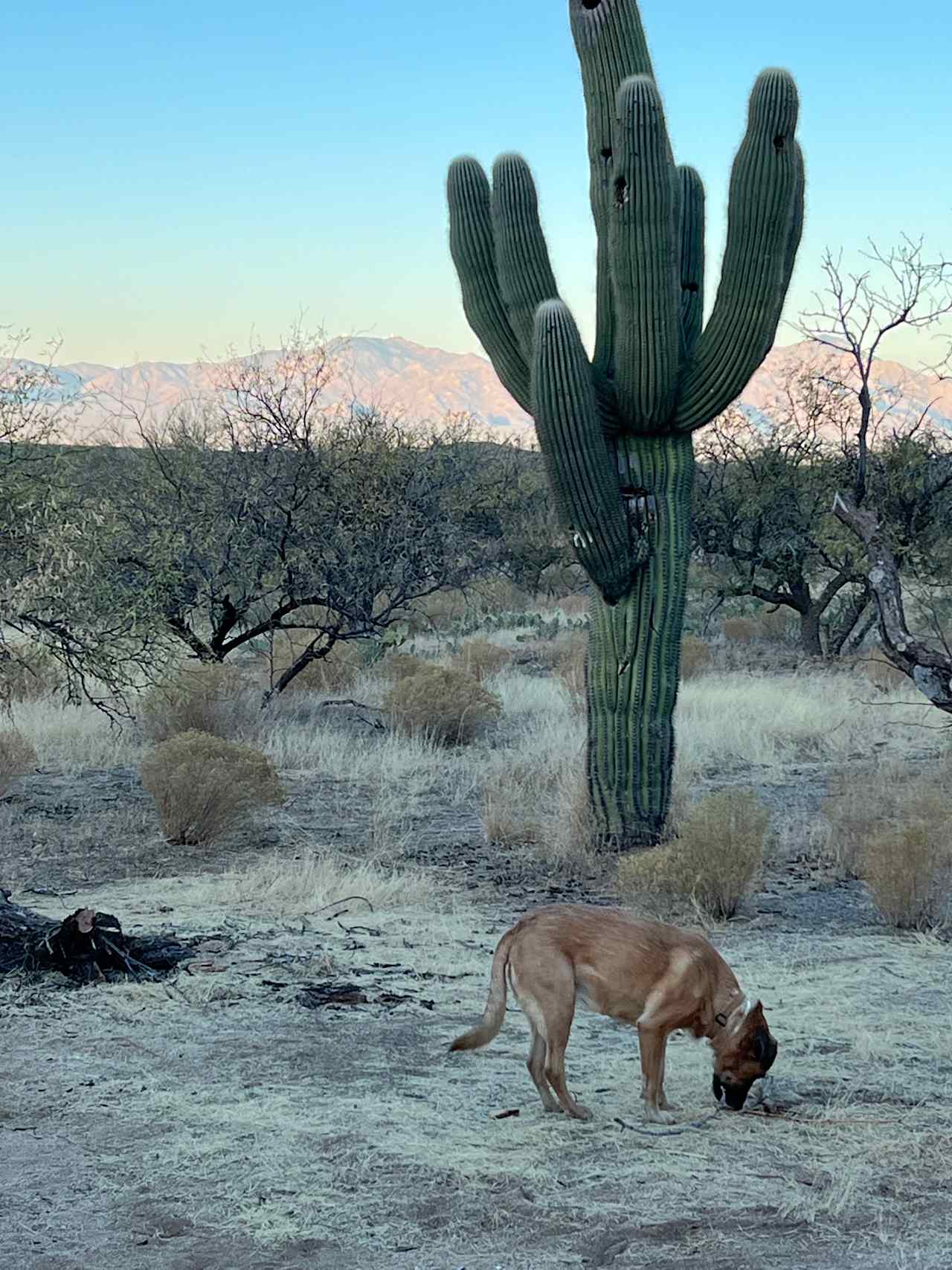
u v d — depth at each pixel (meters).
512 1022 6.99
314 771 16.22
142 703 17.62
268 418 19.92
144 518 18.69
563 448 10.93
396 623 26.72
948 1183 4.80
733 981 5.58
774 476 25.64
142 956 7.80
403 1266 4.16
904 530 22.31
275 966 7.93
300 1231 4.39
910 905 9.29
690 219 12.21
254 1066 6.14
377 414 20.83
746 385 11.31
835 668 25.16
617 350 11.28
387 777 15.74
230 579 19.48
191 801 12.08
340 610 19.92
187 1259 4.21
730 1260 4.18
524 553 34.31
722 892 9.64
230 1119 5.39
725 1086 5.50
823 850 11.95
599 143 11.49
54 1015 6.88
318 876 10.42
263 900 9.94
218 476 19.61
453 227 11.89
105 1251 4.26
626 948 5.44
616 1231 4.39
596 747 11.96
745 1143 5.18
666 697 11.84
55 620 13.10
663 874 9.66
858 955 8.56
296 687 22.27
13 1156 5.03
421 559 20.64
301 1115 5.45
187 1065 6.14
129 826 12.95
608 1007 5.49
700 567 29.25
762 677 24.33
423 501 20.64
